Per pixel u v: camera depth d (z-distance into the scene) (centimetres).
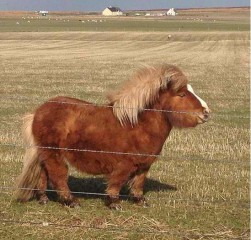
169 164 1118
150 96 762
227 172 1067
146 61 4203
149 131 762
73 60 4291
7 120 1642
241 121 1672
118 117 759
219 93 2361
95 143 766
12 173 1026
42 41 7125
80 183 948
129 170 773
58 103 789
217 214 804
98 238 708
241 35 8206
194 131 1482
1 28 9975
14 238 705
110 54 5097
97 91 2381
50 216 781
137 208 814
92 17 18025
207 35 8244
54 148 775
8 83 2630
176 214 798
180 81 761
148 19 16138
